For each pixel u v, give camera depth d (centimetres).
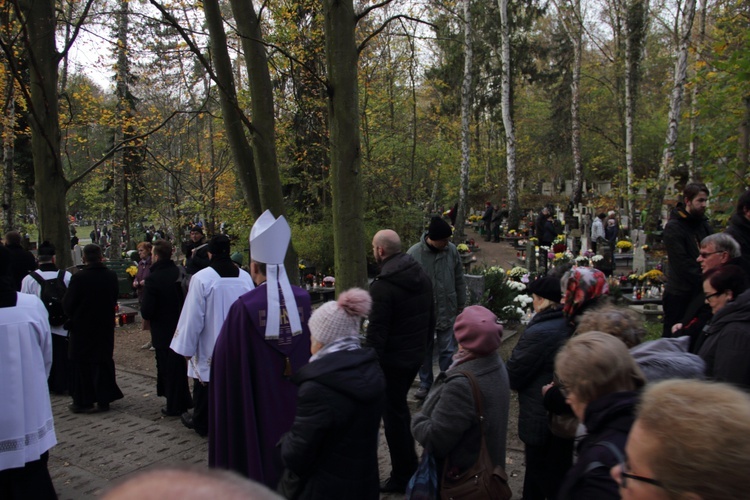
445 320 636
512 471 470
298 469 275
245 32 698
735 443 121
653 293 1096
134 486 79
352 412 274
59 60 867
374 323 434
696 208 516
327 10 677
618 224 2392
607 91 3422
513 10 2858
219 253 547
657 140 3503
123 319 1202
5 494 392
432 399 305
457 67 2570
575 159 2961
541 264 1392
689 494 123
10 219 1617
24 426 386
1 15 830
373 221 1691
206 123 2178
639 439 137
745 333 288
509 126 2667
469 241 2427
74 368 652
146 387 777
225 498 77
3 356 379
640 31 2391
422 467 300
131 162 1962
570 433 316
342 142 687
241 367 398
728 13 1067
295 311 410
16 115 1560
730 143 790
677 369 254
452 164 2422
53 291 699
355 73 687
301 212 1791
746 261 458
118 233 2173
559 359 231
